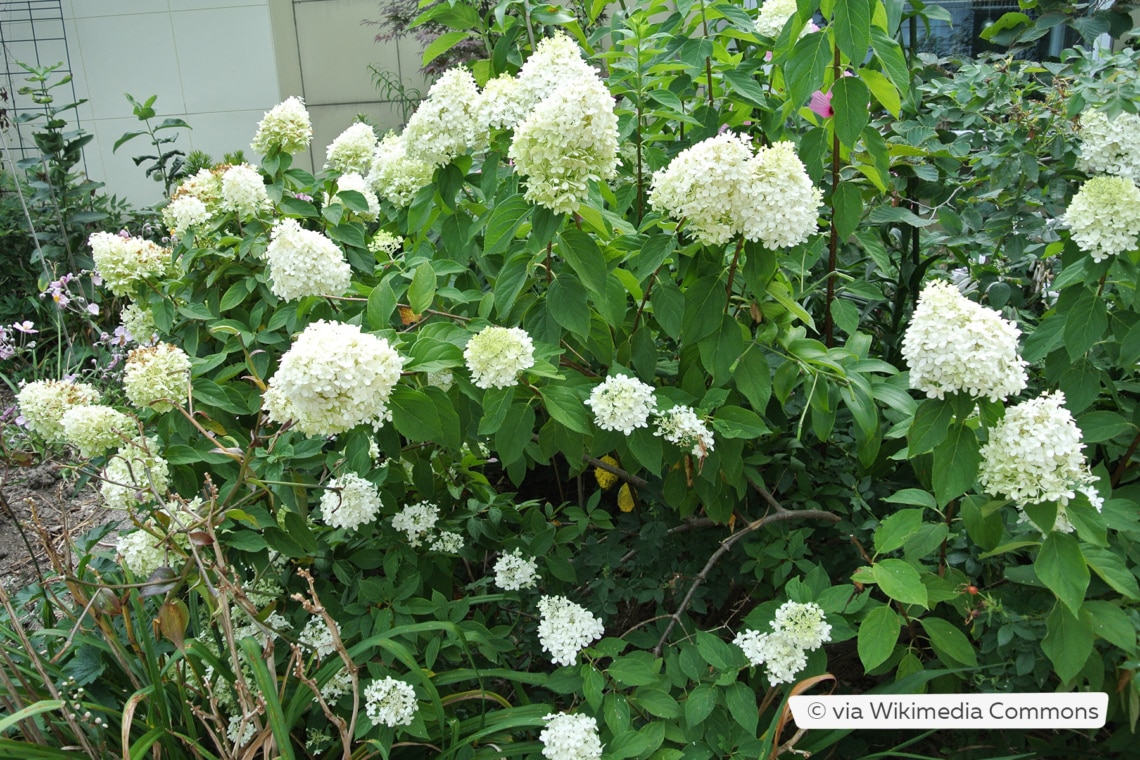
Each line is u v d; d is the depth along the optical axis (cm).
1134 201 169
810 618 162
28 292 512
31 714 151
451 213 208
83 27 698
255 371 208
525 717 176
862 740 189
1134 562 171
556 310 176
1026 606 168
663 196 171
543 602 186
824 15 184
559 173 163
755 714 162
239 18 704
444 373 180
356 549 208
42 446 286
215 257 235
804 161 201
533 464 255
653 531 211
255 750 159
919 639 191
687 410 177
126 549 194
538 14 232
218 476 213
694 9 229
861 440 198
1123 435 196
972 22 493
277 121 247
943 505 153
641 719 179
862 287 220
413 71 715
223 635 195
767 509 215
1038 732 185
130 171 726
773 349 190
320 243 196
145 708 189
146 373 191
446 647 191
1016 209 236
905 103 228
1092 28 262
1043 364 213
